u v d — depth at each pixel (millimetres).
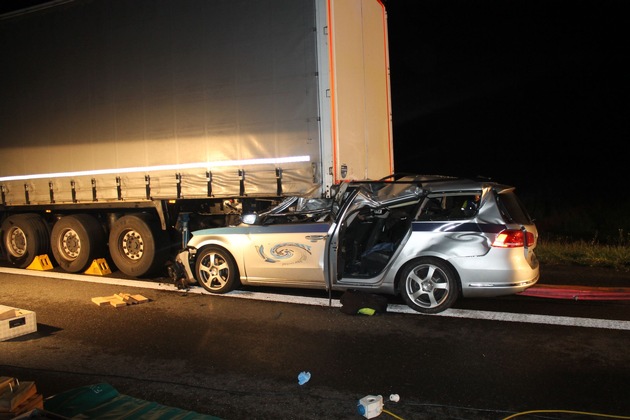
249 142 7453
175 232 8961
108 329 5973
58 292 7848
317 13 7012
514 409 3852
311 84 7055
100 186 8750
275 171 7273
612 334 5305
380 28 8859
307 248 6652
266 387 4348
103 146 8688
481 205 6000
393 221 6895
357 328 5742
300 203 7031
